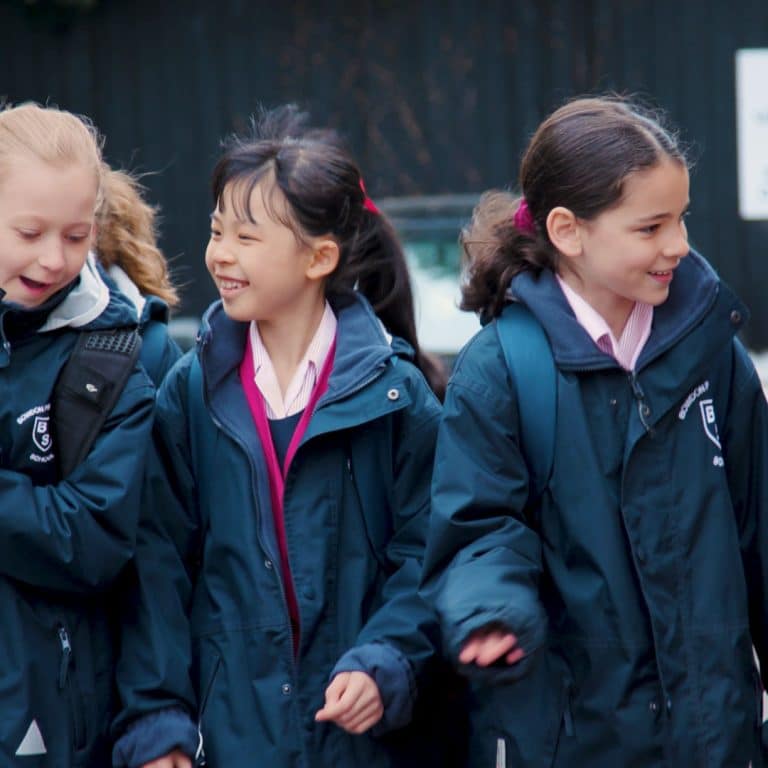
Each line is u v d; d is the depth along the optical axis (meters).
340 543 12.36
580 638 11.52
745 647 11.67
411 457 12.45
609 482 11.59
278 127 13.30
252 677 12.11
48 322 11.96
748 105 42.47
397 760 12.40
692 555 11.59
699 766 11.38
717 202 42.97
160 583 12.32
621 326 11.90
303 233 12.38
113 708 12.34
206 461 12.56
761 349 43.03
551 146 11.66
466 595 10.98
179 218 43.47
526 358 11.74
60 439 11.91
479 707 11.88
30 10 42.84
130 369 12.05
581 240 11.63
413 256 28.42
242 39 43.09
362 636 12.08
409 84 43.03
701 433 11.74
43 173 11.23
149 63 43.22
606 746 11.47
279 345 12.76
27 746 11.70
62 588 11.81
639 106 13.29
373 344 12.43
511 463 11.67
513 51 42.78
